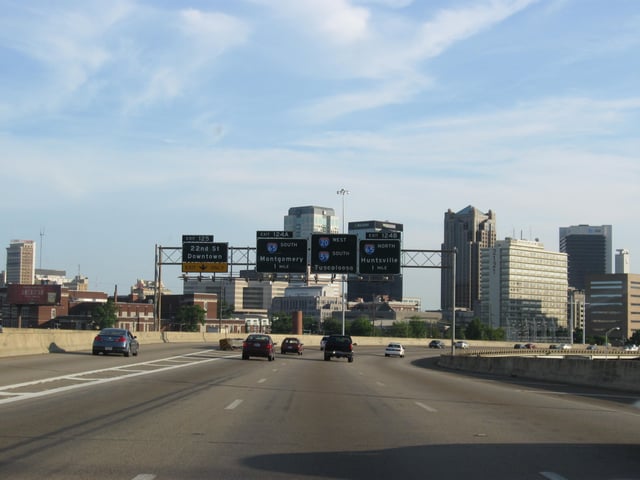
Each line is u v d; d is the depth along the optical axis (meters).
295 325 125.94
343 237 59.34
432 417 16.45
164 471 9.58
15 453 10.61
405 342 127.62
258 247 60.09
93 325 157.00
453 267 61.75
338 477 9.52
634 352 112.94
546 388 29.70
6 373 26.08
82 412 15.54
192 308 170.12
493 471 10.06
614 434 14.18
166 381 25.33
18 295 141.38
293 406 18.27
